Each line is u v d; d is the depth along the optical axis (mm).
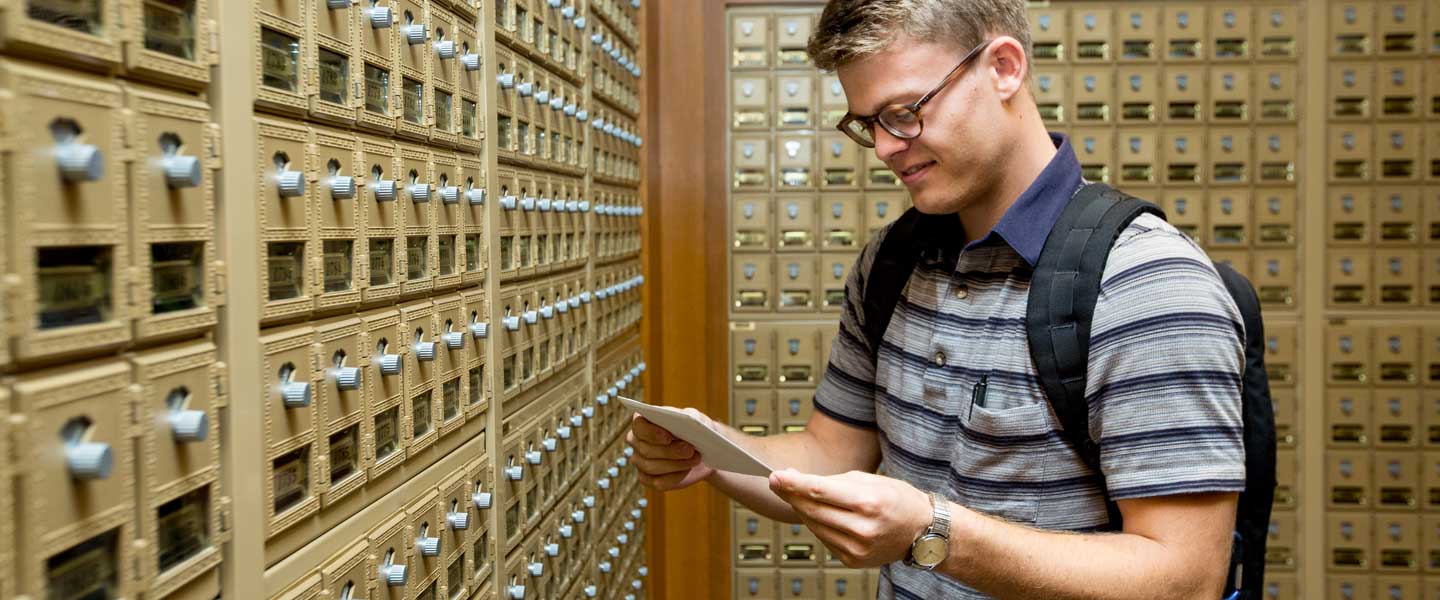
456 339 1661
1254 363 1865
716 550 4418
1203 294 1421
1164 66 4289
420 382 1546
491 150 1913
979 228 1647
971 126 1509
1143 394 1420
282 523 1130
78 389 811
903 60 1487
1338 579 4363
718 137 4352
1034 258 1531
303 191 1134
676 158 4281
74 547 822
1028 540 1386
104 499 843
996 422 1561
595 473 2945
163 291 933
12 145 741
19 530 754
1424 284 4270
